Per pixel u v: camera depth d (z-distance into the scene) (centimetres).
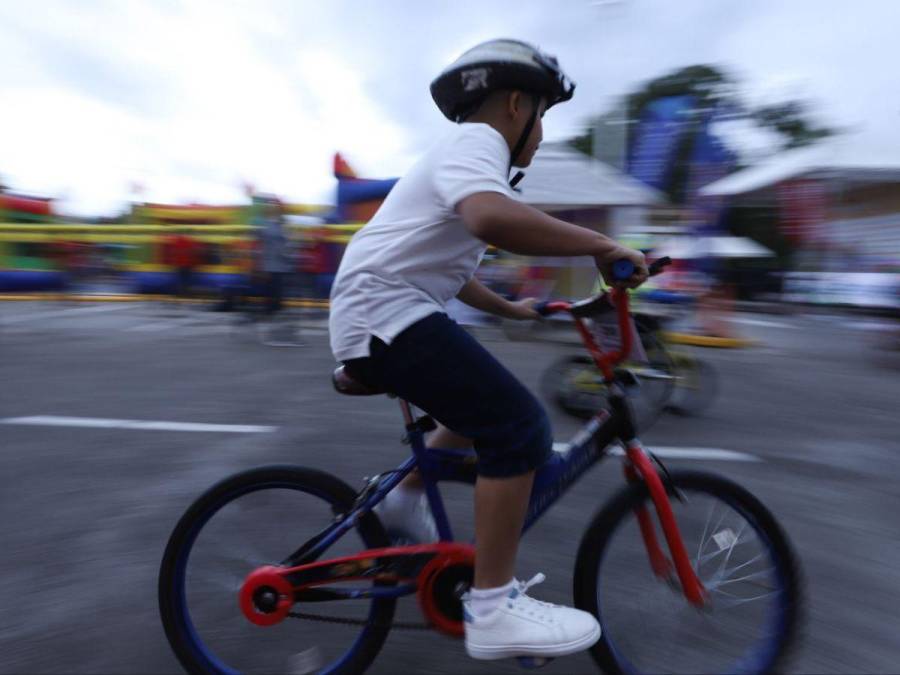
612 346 183
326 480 188
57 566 253
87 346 772
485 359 165
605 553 185
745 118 2573
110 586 239
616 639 187
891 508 321
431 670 193
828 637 213
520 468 166
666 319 612
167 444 394
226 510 190
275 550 191
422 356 164
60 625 216
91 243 1367
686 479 185
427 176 166
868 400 571
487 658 170
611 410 185
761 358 805
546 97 177
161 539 275
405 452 386
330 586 182
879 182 1605
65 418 450
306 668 191
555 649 170
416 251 167
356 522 184
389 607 186
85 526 286
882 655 204
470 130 162
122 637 210
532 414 166
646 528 187
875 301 1469
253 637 193
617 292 171
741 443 432
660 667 187
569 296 873
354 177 1358
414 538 187
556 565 255
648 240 1038
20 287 1350
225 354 729
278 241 809
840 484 354
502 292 877
